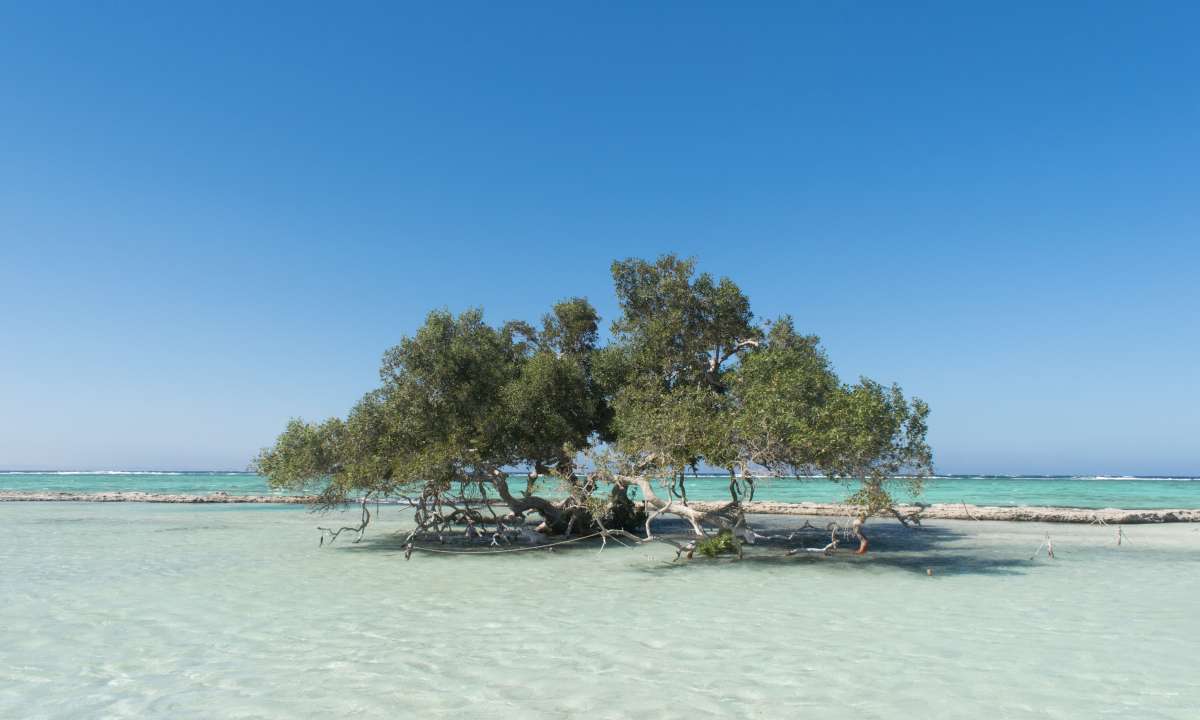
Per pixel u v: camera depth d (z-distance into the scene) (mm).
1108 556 25766
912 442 22156
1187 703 9305
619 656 11656
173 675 10594
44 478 160625
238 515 46500
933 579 20344
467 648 12195
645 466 25516
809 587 18891
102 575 20500
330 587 18719
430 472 24703
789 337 28203
